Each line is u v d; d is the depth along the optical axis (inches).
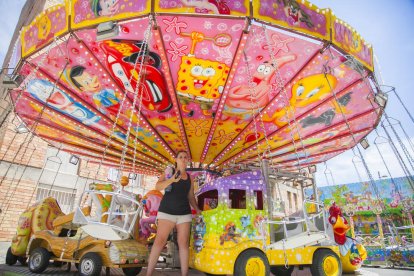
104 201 161.5
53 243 181.5
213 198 198.4
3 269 194.1
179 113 258.8
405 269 263.6
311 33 157.8
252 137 306.7
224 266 149.3
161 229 143.8
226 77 205.8
